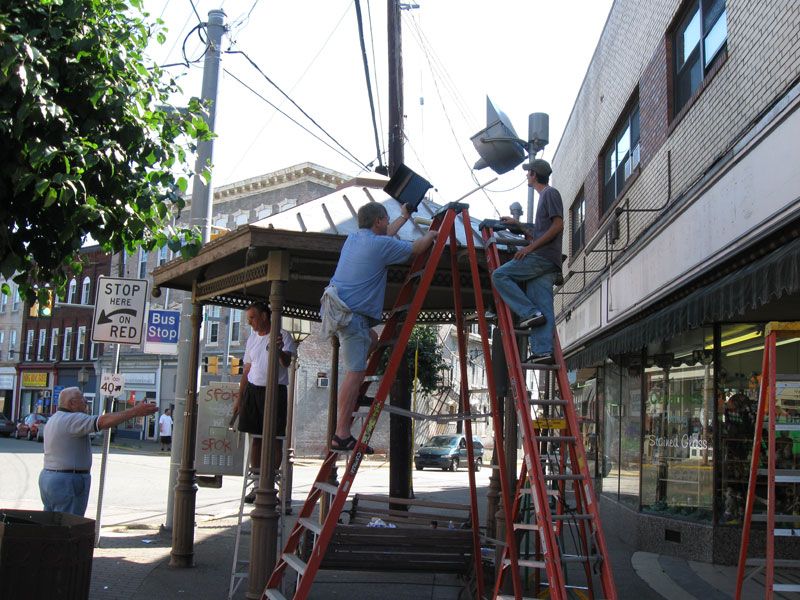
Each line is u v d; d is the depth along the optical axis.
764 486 9.87
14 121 5.26
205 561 9.04
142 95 6.32
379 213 5.81
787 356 9.95
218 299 9.37
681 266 10.34
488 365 6.21
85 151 5.47
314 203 7.81
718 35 10.12
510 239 6.74
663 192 11.86
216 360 28.92
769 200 7.70
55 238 5.85
